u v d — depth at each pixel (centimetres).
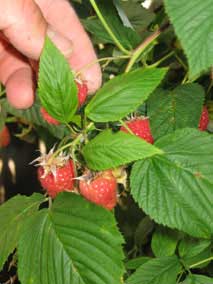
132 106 23
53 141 51
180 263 30
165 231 33
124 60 35
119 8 34
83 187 24
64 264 23
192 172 24
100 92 23
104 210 24
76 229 24
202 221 24
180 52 32
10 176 71
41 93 23
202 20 17
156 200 24
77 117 24
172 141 25
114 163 22
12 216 26
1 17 29
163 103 27
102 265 23
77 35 34
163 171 24
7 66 37
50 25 34
